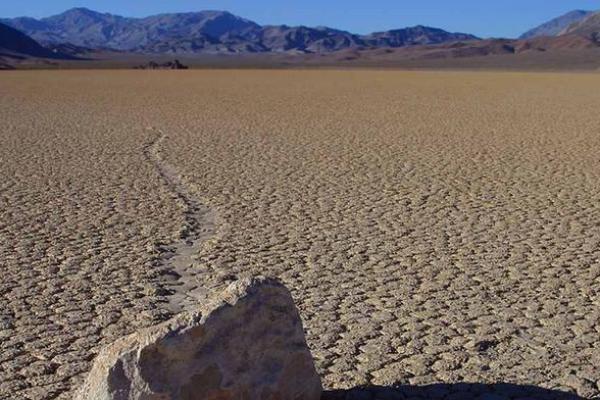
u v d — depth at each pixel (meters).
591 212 12.19
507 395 5.79
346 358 6.47
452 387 5.92
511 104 33.91
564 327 7.20
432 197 13.39
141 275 8.82
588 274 8.89
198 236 10.76
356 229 11.11
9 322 7.32
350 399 5.73
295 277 8.80
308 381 5.09
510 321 7.36
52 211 12.14
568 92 42.31
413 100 36.56
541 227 11.24
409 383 6.01
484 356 6.52
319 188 14.14
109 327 7.21
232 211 12.27
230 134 22.34
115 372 4.57
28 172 15.59
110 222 11.45
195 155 18.14
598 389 5.89
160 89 45.28
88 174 15.44
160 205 12.63
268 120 26.52
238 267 9.20
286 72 81.56
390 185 14.46
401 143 20.47
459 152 18.81
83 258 9.54
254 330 4.84
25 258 9.53
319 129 23.78
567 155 18.22
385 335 7.00
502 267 9.20
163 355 4.57
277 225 11.34
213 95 39.78
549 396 5.77
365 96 39.41
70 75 68.75
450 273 8.94
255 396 4.80
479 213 12.16
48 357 6.54
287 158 17.70
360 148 19.48
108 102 34.50
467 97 38.66
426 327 7.21
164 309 7.70
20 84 50.50
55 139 20.95
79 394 4.70
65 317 7.48
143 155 18.05
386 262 9.42
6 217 11.70
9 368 6.33
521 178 15.24
